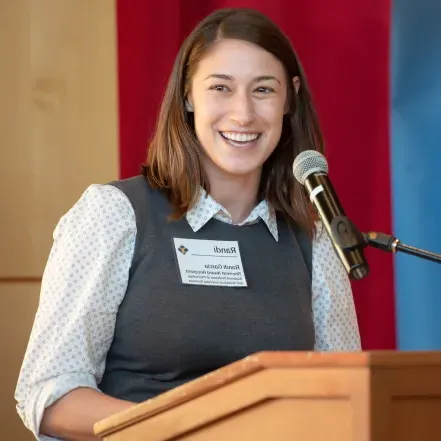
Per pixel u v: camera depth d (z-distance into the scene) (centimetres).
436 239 1162
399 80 1185
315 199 618
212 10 1202
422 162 1171
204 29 796
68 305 727
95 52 1249
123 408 654
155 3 1207
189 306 746
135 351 744
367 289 1183
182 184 787
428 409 400
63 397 681
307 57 1208
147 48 1207
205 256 773
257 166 786
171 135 803
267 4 1207
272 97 786
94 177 1243
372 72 1198
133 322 741
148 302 741
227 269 775
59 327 718
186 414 434
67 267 736
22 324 1204
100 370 747
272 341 764
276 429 409
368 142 1193
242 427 420
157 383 744
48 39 1244
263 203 825
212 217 797
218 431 428
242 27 783
